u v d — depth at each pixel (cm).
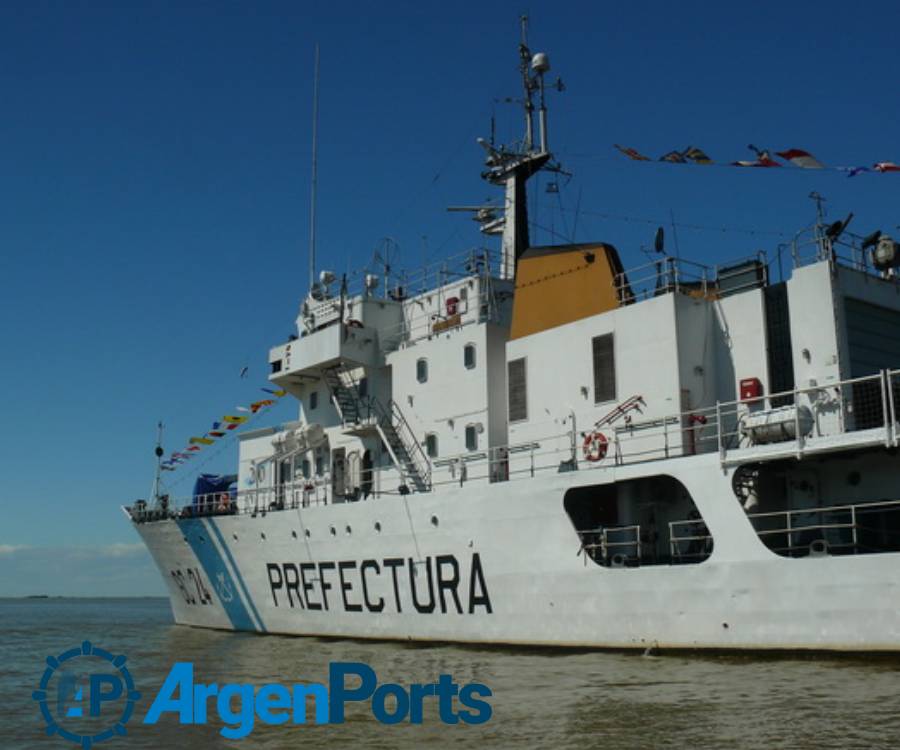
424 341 2883
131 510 3778
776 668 1777
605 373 2352
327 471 3244
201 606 3441
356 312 3127
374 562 2650
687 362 2220
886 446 1789
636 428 2253
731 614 1931
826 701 1475
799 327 2075
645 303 2289
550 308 2592
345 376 3169
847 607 1781
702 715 1438
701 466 2014
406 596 2561
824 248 2095
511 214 3250
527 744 1330
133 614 8069
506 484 2328
